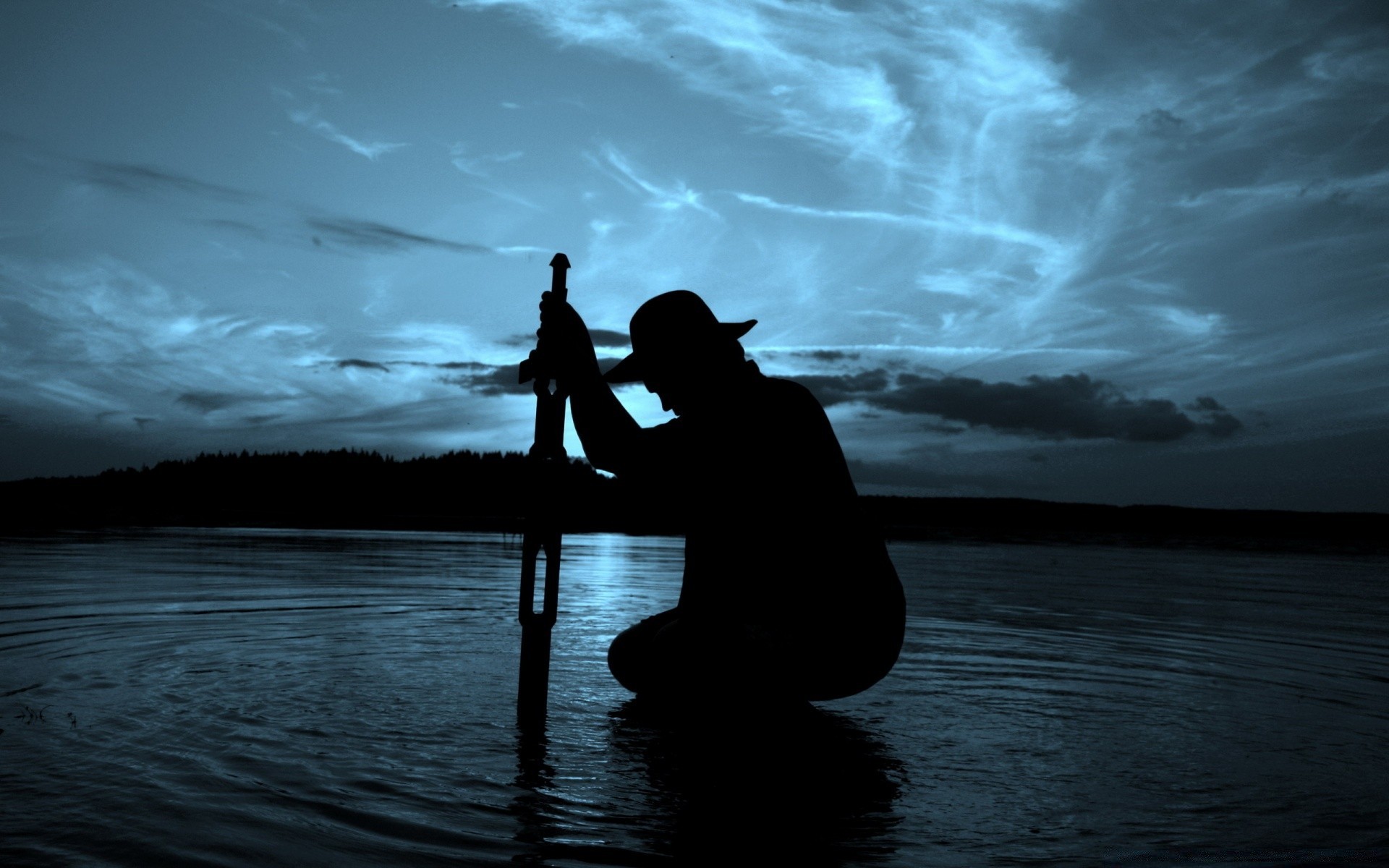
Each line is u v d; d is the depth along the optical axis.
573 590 6.31
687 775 2.15
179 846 1.62
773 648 2.58
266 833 1.69
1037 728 2.74
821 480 2.62
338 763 2.12
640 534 20.17
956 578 8.95
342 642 3.82
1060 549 17.64
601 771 2.15
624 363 2.76
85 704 2.63
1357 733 2.74
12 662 3.25
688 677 2.64
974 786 2.14
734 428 2.67
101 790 1.90
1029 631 4.96
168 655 3.44
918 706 3.02
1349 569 13.38
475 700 2.83
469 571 7.41
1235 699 3.26
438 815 1.81
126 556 7.97
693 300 2.69
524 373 2.76
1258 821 1.92
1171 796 2.09
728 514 2.71
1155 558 14.97
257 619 4.42
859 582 2.58
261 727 2.42
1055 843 1.78
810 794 2.04
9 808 1.78
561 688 3.09
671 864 1.62
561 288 2.74
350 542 11.10
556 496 2.65
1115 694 3.30
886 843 1.76
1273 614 6.41
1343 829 1.88
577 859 1.62
